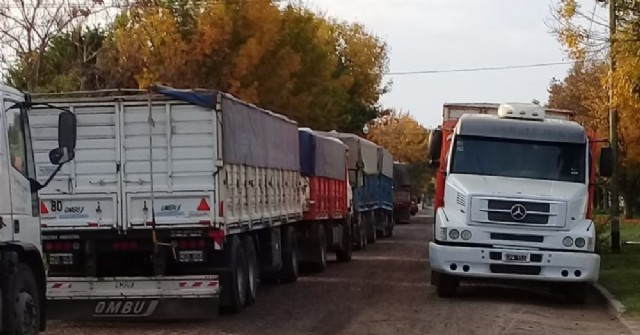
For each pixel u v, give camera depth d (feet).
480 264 56.29
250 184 55.62
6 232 36.73
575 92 206.08
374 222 129.70
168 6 116.98
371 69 213.66
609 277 69.10
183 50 116.37
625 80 66.49
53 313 48.93
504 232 56.29
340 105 163.32
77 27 114.83
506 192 56.59
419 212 319.47
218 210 48.37
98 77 115.03
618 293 60.54
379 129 325.42
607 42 67.97
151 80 113.29
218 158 48.32
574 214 56.54
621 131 107.14
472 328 47.44
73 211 49.34
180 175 48.62
